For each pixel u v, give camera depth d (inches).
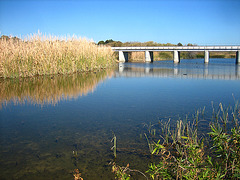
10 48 521.0
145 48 1578.5
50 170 134.0
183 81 499.5
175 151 156.2
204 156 140.2
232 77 574.2
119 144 167.9
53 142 172.7
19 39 570.3
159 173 128.3
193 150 127.6
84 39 777.6
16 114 245.8
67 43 663.1
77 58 658.8
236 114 233.3
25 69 524.7
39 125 210.5
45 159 147.0
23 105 283.3
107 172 131.4
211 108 261.0
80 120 223.5
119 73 682.2
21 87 399.9
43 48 564.4
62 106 277.6
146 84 454.9
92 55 775.7
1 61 500.1
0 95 339.6
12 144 169.8
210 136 177.9
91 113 247.0
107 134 186.7
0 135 187.5
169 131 191.3
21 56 526.9
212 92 362.6
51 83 447.2
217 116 228.5
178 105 277.7
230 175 115.9
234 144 128.5
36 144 169.5
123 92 366.3
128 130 194.9
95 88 404.8
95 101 302.8
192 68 906.1
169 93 356.2
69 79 507.5
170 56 2252.7
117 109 261.6
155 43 2456.9
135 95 341.7
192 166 116.0
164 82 484.1
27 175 129.0
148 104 284.0
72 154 153.6
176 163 128.3
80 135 185.5
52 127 204.7
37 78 507.5
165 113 243.1
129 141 172.9
